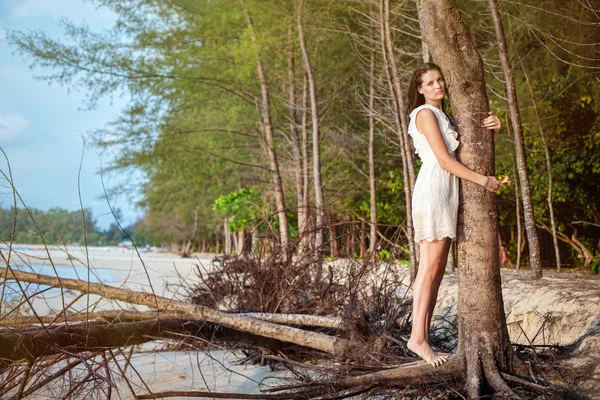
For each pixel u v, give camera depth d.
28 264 4.80
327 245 7.18
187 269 25.03
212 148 17.06
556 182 16.36
